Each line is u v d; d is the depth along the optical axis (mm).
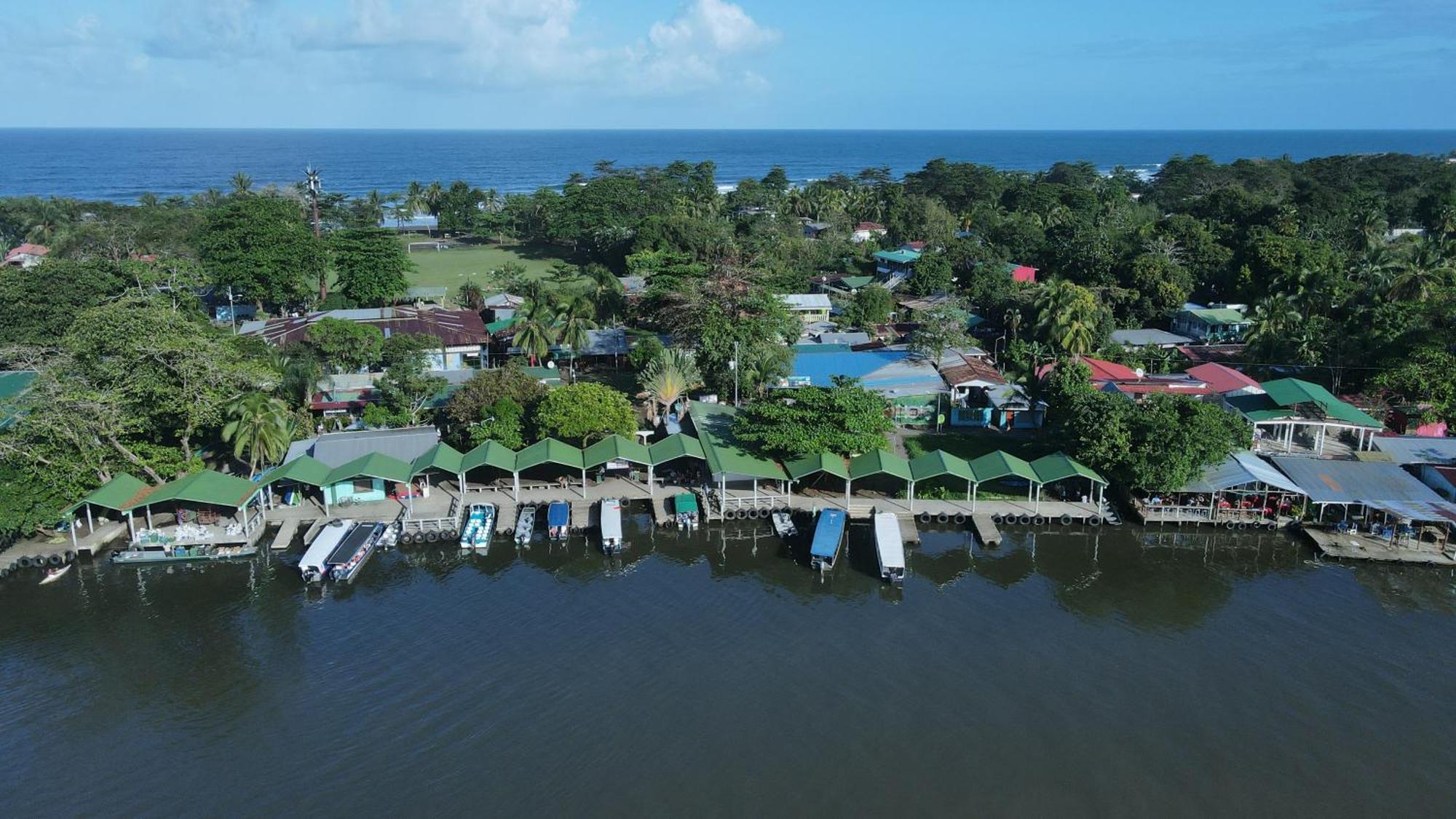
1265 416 75312
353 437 72375
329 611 55188
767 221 184750
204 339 68375
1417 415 78188
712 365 88062
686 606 56094
